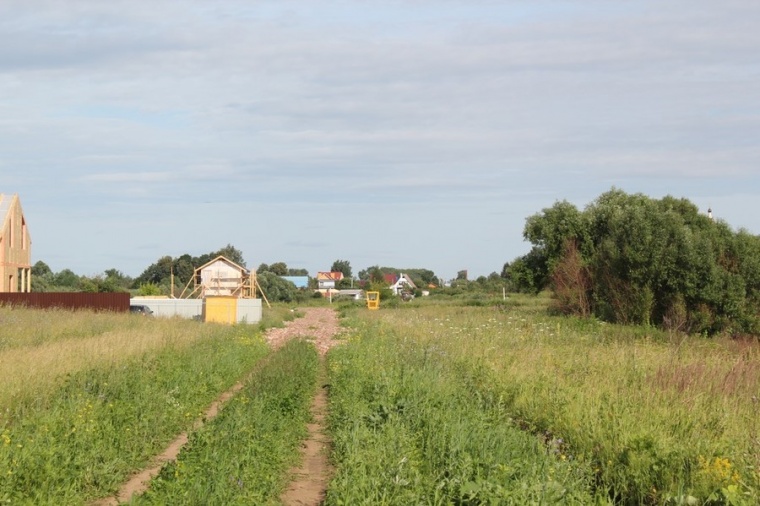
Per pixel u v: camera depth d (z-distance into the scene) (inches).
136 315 1673.2
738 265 1384.1
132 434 524.7
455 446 437.1
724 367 739.4
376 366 805.2
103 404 584.1
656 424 475.8
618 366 732.0
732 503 340.2
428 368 738.2
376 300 3253.0
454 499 370.6
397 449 451.5
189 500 359.3
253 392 682.2
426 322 1502.2
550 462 412.8
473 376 705.6
